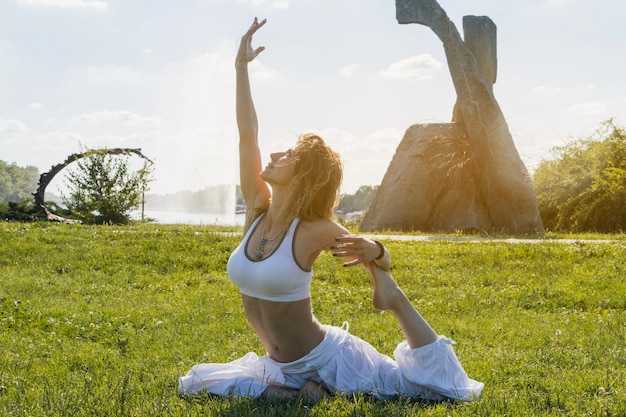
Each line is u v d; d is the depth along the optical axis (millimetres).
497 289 12328
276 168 4719
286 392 4844
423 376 5016
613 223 29891
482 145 26688
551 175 32375
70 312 9383
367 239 4766
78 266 14070
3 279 12516
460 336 8180
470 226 26703
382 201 28297
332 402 4723
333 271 13617
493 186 26703
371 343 7426
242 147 5305
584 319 9516
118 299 10828
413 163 28031
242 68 5414
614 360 6473
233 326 8617
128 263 14500
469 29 28219
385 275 4926
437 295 11719
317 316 9656
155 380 5531
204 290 12047
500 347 7371
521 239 20719
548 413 4750
